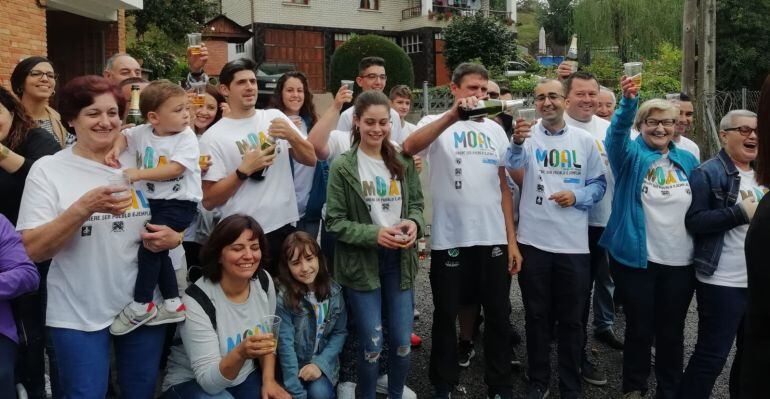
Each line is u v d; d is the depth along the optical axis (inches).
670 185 151.1
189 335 126.2
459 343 183.2
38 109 154.1
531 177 157.4
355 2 1058.1
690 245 150.6
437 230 153.7
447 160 152.9
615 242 155.1
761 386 67.9
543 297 154.6
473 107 137.6
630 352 155.9
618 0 930.7
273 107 182.5
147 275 115.9
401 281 141.1
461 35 829.2
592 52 937.5
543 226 154.6
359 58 567.8
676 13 895.1
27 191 109.0
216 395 126.1
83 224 109.3
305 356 145.7
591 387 170.2
